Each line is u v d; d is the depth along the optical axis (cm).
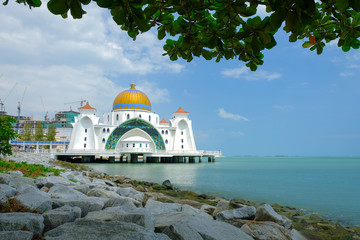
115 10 310
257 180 3972
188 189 2981
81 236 551
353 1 289
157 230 764
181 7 356
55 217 665
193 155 8844
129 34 431
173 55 489
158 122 9738
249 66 465
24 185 1042
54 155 7625
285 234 880
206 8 358
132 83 9819
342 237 1176
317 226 1402
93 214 746
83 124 8525
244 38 399
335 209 1973
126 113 9019
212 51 503
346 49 439
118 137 8562
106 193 1260
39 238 573
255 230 876
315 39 469
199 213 1109
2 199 762
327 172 6072
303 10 298
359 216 1762
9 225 568
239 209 1113
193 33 421
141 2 311
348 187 3225
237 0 325
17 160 2792
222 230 771
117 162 8794
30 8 355
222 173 5156
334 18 436
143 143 8538
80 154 7781
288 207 1978
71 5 286
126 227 599
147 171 5234
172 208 1151
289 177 4588
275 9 298
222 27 381
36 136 11000
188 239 661
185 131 9481
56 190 1130
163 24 434
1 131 1902
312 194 2677
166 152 8488
